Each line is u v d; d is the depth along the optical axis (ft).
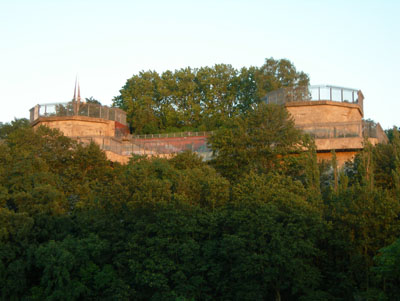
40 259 116.16
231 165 135.64
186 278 108.99
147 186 117.08
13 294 118.52
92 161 142.00
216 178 119.85
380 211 105.29
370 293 95.50
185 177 121.39
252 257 100.63
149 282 106.83
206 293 110.52
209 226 112.88
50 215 125.90
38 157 135.95
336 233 106.83
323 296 100.99
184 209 113.70
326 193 121.60
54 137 146.92
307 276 102.78
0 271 117.29
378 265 95.04
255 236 104.88
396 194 110.83
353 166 135.13
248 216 106.83
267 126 137.18
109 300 111.24
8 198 125.90
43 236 124.16
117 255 116.47
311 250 103.55
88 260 117.29
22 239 121.29
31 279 124.36
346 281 102.27
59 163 143.54
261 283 103.96
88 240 115.75
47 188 125.80
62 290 112.27
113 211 121.49
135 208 116.37
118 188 120.88
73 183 136.98
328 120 163.02
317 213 107.04
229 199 118.32
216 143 139.74
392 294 94.79
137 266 109.81
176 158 140.87
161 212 112.47
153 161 129.90
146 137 207.10
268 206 105.40
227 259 109.09
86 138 165.17
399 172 114.32
